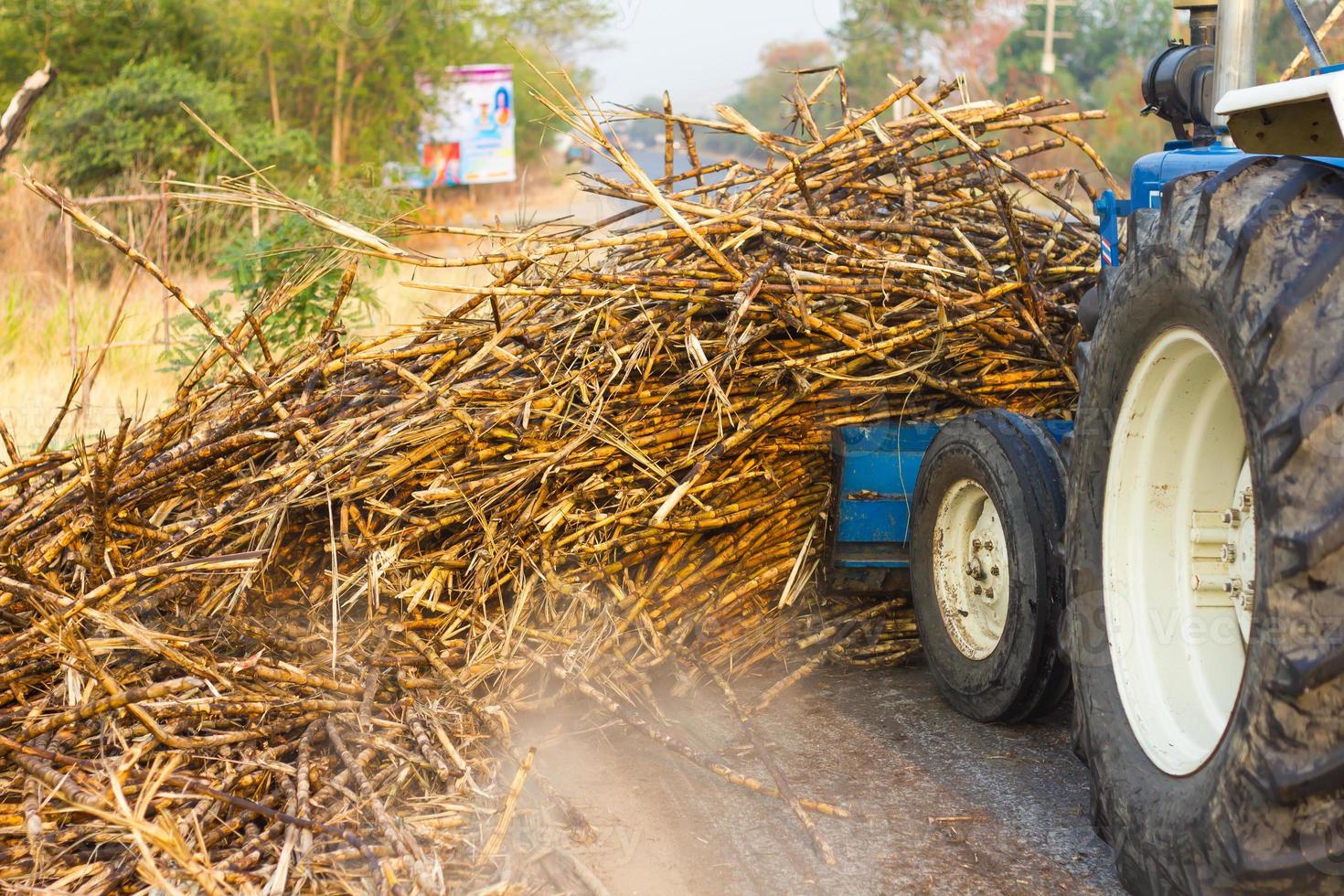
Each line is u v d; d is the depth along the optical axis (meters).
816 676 3.76
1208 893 2.06
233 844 2.43
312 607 3.30
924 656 3.81
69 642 2.57
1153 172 3.20
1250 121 2.28
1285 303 1.93
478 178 22.25
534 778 2.86
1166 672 2.48
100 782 2.44
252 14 19.45
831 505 3.71
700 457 3.60
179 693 2.75
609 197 4.27
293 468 3.37
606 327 3.67
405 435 3.46
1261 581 1.94
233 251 6.91
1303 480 1.86
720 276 3.71
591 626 3.43
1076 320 3.93
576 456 3.54
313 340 4.00
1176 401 2.46
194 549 3.29
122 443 2.96
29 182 3.28
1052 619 3.02
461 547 3.43
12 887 2.24
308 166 15.53
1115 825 2.42
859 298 3.76
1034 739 3.25
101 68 17.06
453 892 2.38
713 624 3.67
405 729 2.92
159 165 13.58
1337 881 1.86
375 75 21.48
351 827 2.48
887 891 2.48
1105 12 32.94
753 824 2.77
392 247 3.58
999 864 2.58
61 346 7.95
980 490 3.33
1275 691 1.87
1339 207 1.99
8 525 3.26
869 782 2.99
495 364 3.73
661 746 3.18
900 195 4.13
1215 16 3.30
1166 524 2.53
